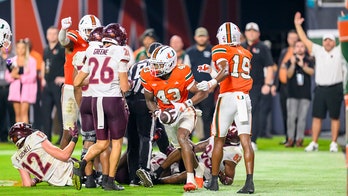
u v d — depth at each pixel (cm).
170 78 2630
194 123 2656
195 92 2641
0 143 5072
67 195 2545
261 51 4197
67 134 3064
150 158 2823
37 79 5150
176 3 6231
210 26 6291
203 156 2814
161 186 2792
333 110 4478
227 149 2808
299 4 6350
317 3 5741
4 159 3884
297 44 4706
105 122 2616
